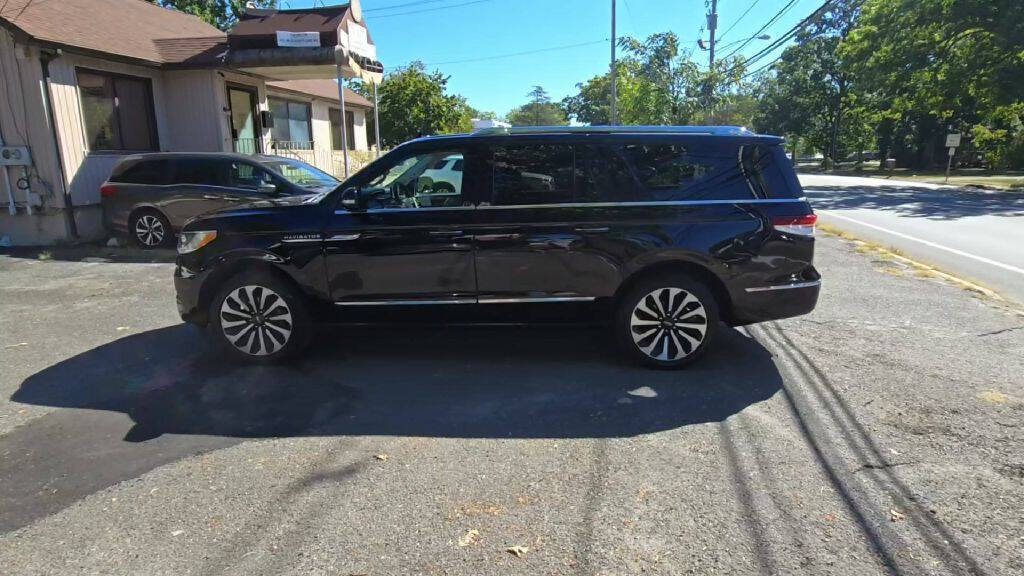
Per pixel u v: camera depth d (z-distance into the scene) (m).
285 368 5.24
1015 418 4.09
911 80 28.64
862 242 11.34
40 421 4.24
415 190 5.08
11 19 10.84
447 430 4.04
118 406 4.49
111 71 12.62
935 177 39.41
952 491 3.25
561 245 4.92
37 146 11.37
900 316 6.51
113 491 3.35
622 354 5.23
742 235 4.87
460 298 5.07
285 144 19.55
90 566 2.75
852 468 3.48
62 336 6.20
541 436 3.94
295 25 14.06
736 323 5.13
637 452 3.70
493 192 4.98
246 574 2.68
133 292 8.06
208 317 5.37
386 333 6.13
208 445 3.87
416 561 2.75
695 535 2.91
